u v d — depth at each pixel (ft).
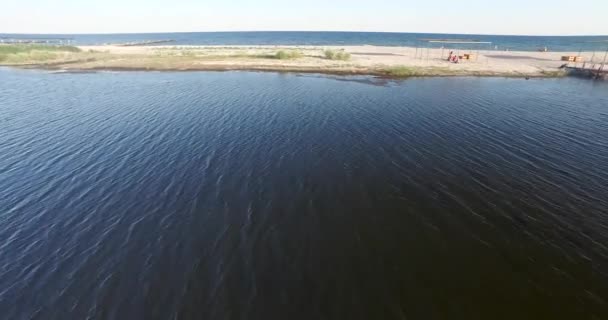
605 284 35.55
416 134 82.74
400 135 81.92
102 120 92.07
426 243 42.24
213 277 36.45
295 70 187.21
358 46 417.90
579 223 46.16
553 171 62.08
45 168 61.93
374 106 110.83
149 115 97.40
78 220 46.37
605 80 167.12
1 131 81.97
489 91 137.59
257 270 37.47
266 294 34.27
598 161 66.59
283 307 32.76
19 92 127.85
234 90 134.82
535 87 147.43
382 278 36.58
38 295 34.12
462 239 42.91
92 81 153.38
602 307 32.76
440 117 98.58
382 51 320.09
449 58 238.89
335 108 107.86
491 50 356.79
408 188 55.83
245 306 32.83
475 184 57.16
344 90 136.56
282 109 105.81
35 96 121.29
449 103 115.85
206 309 32.53
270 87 141.69
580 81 165.27
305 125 89.30
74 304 33.09
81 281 35.83
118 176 58.95
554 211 48.98
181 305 32.96
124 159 66.13
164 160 65.87
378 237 43.37
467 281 36.11
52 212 48.19
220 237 42.96
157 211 48.55
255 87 141.38
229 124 89.30
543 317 31.65
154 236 43.06
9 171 60.59
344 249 41.06
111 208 49.21
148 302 33.35
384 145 75.15
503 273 37.22
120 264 38.27
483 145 75.41
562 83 158.51
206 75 172.96
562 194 53.83
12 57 214.07
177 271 37.27
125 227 44.86
